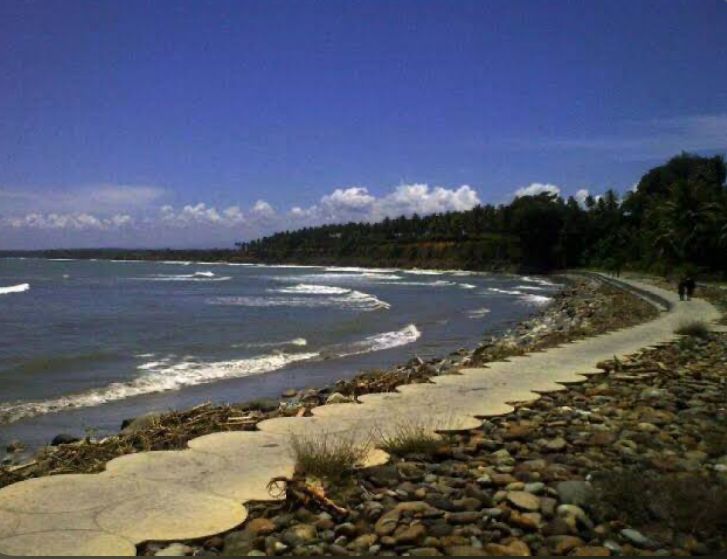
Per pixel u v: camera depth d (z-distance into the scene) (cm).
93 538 416
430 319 3469
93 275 10212
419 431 641
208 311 3866
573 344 1517
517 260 11569
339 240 19475
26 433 1119
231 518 451
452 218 16275
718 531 434
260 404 1102
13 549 399
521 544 410
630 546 415
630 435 677
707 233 5922
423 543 414
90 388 1530
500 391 929
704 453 616
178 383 1606
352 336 2648
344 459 544
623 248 8894
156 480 530
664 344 1512
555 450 623
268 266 17762
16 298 4969
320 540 424
